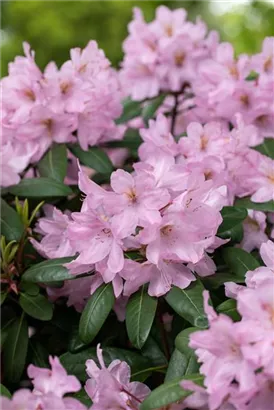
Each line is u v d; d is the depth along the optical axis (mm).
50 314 734
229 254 745
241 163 804
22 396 579
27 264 796
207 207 656
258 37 2748
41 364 782
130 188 650
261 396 576
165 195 643
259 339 561
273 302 577
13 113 880
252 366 556
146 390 660
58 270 723
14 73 882
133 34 1112
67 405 585
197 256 662
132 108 1096
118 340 794
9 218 793
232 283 668
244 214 749
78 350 755
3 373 769
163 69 1085
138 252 687
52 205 879
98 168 907
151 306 680
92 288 712
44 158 887
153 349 744
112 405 632
